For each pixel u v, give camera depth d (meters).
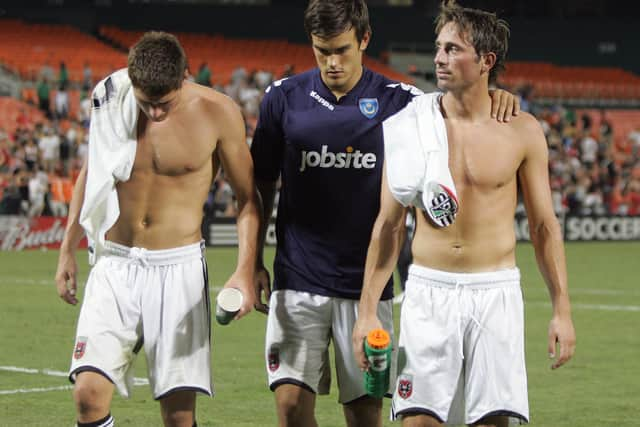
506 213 12.19
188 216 13.48
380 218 12.36
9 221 58.78
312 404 14.26
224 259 54.50
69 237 13.76
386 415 19.70
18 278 43.84
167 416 13.68
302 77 14.28
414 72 101.69
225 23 99.88
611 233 74.12
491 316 12.05
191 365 13.48
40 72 77.50
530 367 24.98
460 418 12.24
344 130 13.90
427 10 104.44
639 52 109.50
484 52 11.81
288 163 14.18
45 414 19.73
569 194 76.31
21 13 94.69
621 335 30.36
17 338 28.41
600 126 91.81
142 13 97.25
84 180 13.77
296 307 14.09
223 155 13.58
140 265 13.38
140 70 12.30
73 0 95.75
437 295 12.09
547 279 12.34
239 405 20.66
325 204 14.02
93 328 13.10
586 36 109.06
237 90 78.88
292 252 14.18
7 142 63.19
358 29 13.38
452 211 11.88
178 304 13.38
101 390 12.88
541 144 12.20
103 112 13.21
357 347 12.39
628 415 20.03
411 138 12.01
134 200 13.33
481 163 11.97
